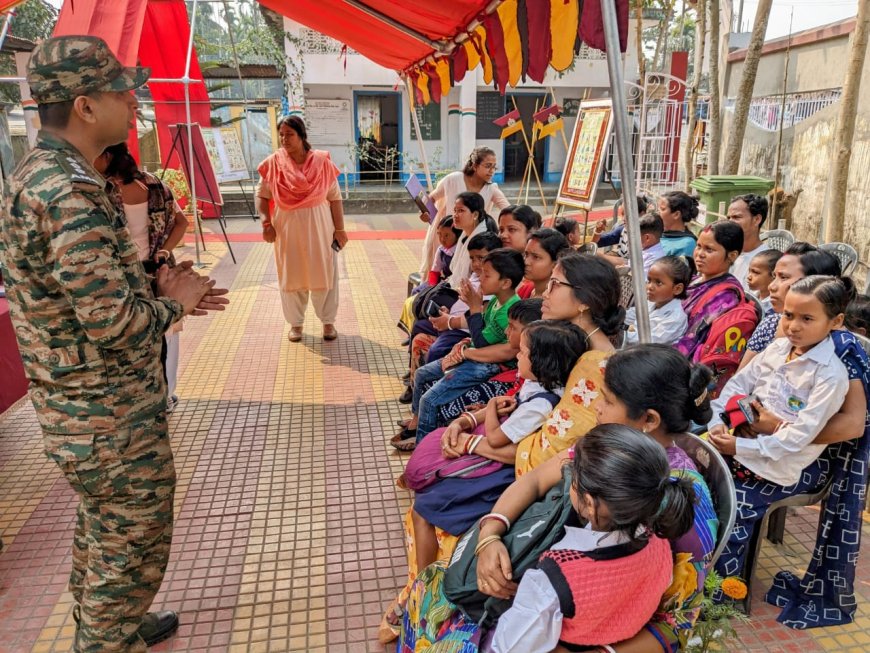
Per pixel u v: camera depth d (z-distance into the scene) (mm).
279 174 5258
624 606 1494
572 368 2178
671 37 21141
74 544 2236
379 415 4430
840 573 2543
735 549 2516
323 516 3301
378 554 3016
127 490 2020
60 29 6016
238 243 10625
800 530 3178
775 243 5223
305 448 3988
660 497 1407
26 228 1798
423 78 5957
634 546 1473
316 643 2508
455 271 4254
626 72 16375
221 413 4461
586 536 1541
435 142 17891
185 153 9320
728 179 7285
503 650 1483
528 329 2244
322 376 5102
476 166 5324
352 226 12711
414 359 4328
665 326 3365
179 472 3717
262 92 18000
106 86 1903
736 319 3107
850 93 4906
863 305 3033
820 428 2383
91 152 1983
